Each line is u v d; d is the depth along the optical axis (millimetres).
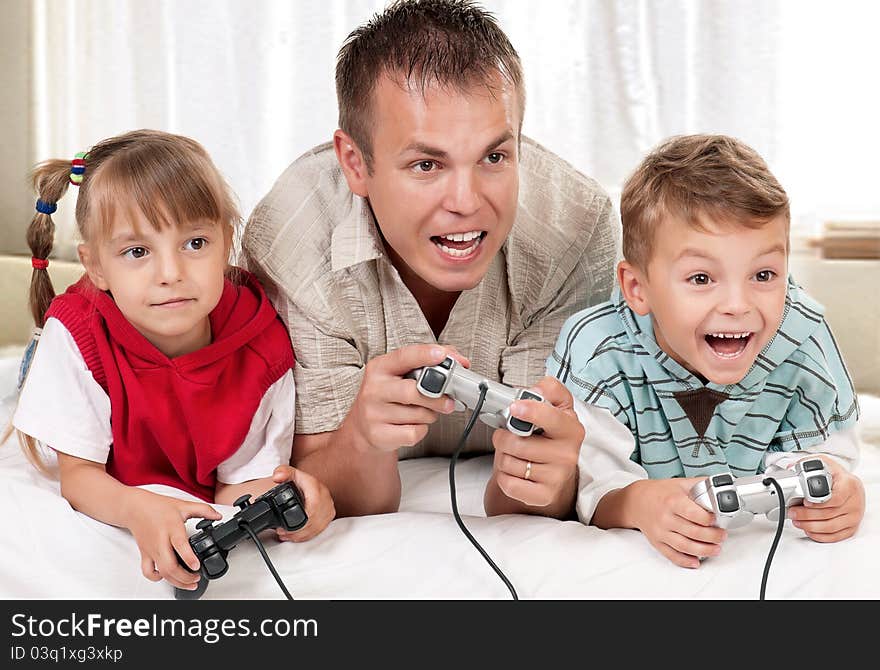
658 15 1639
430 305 1077
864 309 1601
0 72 1907
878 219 1609
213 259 928
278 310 1051
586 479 948
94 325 940
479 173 888
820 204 1637
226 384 978
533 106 1693
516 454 816
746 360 885
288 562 833
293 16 1725
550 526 877
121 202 894
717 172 863
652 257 899
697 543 805
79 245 952
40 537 852
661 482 870
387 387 820
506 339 1105
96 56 1841
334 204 1073
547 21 1672
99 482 892
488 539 854
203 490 1006
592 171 1699
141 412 940
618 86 1669
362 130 931
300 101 1741
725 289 861
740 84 1633
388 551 843
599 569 813
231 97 1768
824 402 953
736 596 779
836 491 816
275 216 1069
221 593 805
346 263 1014
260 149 1764
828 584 777
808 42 1618
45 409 929
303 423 1043
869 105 1614
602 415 963
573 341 991
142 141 942
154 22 1791
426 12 915
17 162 1928
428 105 864
